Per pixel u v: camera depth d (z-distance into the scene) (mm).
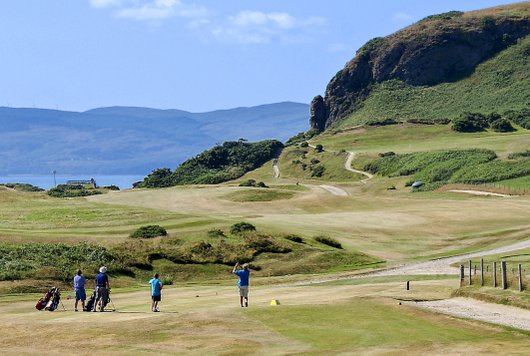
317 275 66062
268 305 41531
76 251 69375
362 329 33812
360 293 47281
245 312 37875
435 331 33312
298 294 48500
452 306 40531
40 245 70312
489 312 38312
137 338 32625
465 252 78312
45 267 62969
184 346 31031
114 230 83688
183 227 85438
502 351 29062
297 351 29750
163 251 71688
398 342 31078
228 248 75188
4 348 31562
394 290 48156
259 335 32812
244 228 83812
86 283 62031
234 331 33594
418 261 73750
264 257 74625
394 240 87875
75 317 38844
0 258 64375
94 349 30953
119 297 51406
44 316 40062
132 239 77625
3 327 35844
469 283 46156
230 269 70938
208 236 79750
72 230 83625
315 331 33469
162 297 49812
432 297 44219
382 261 75938
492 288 43844
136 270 67938
